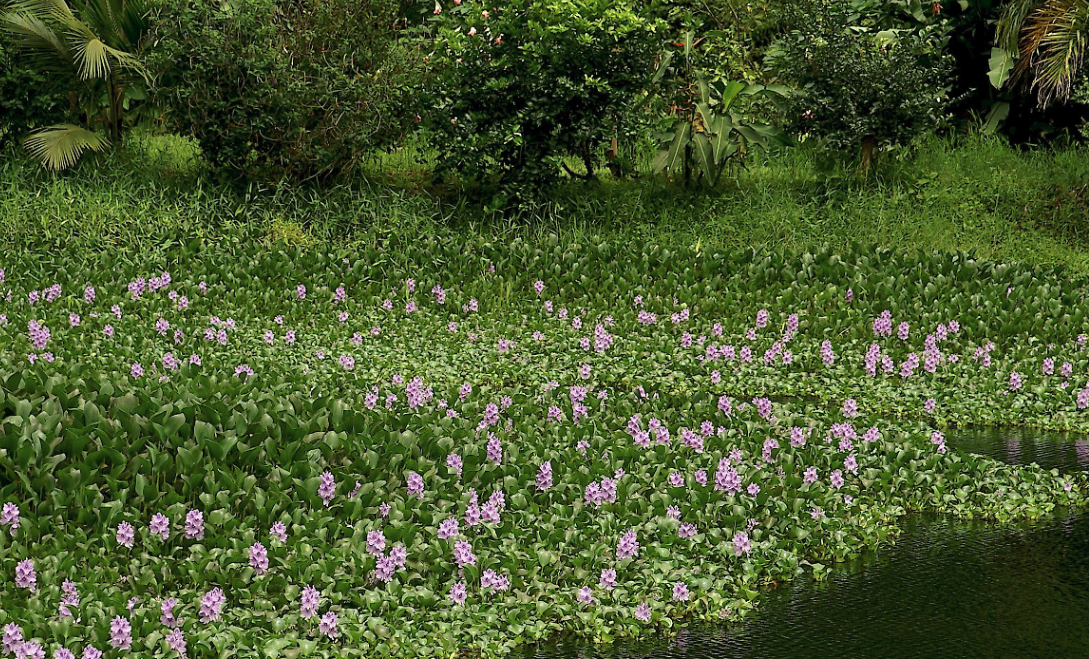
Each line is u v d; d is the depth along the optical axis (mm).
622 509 6715
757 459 7648
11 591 5465
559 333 10969
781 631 5785
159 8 13469
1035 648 5594
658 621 5832
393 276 12062
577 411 8094
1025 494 7539
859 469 7715
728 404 8430
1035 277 12062
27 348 9273
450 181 14648
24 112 13570
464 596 5703
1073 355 10508
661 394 9391
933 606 6066
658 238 13188
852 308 11531
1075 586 6309
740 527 6730
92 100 14219
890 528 7047
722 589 6066
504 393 9109
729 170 14664
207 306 11055
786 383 9945
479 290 11922
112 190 12930
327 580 5711
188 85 13047
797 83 14250
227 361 9461
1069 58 12344
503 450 7324
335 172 13758
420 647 5387
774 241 13102
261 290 11555
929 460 7828
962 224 13750
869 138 14156
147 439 6727
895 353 10609
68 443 6555
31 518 6051
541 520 6516
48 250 11766
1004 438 8922
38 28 13102
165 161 14406
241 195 13406
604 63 13172
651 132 13984
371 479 6766
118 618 5070
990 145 15398
